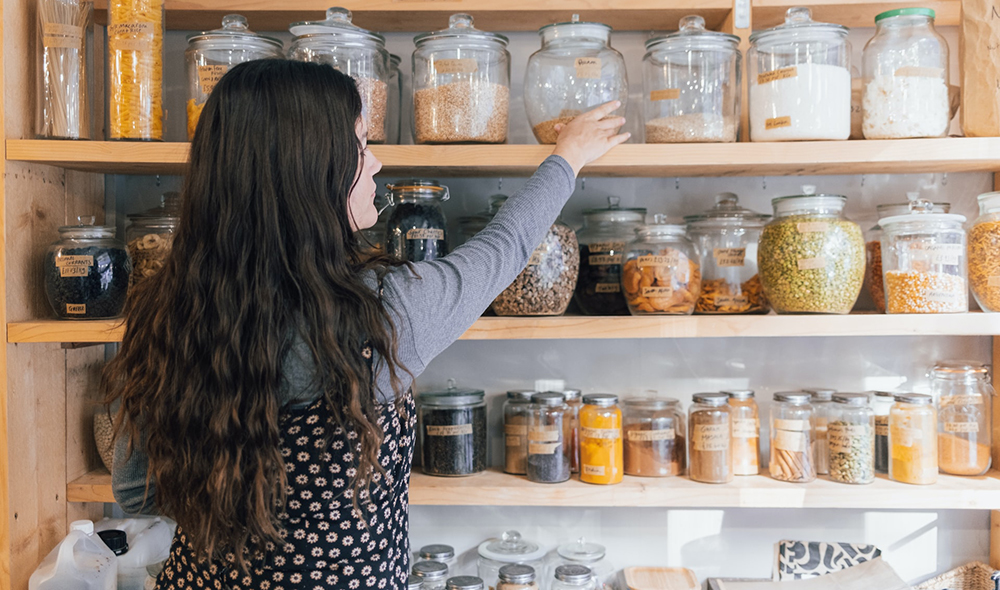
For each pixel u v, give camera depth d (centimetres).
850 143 131
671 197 164
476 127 132
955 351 162
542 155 131
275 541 82
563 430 147
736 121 138
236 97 85
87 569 128
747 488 139
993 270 137
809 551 151
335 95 88
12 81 130
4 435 127
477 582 147
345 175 89
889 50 133
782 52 132
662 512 166
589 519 167
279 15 151
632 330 134
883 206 154
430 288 89
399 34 165
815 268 135
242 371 80
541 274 138
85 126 136
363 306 83
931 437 142
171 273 86
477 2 146
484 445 154
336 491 85
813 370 165
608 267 150
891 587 138
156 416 84
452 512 167
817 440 153
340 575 87
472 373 167
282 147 84
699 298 149
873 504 138
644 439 149
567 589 143
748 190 164
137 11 133
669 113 135
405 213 138
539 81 137
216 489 79
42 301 139
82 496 144
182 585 92
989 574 149
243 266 82
